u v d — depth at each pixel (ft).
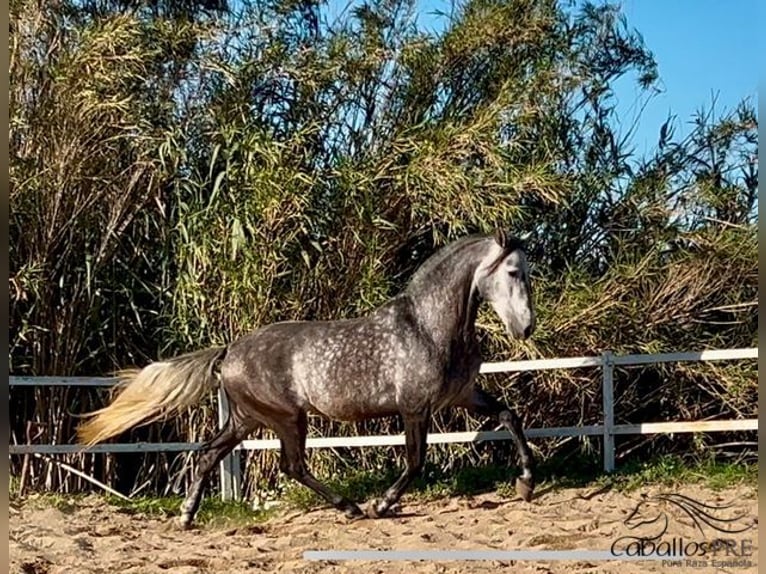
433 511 28.32
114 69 32.73
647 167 36.94
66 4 34.78
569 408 34.35
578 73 35.45
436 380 26.35
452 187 32.04
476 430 33.40
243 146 32.45
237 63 34.24
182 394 27.58
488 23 34.58
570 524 25.32
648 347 33.24
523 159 34.71
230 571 22.13
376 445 31.73
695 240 34.27
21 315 32.99
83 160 32.81
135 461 35.04
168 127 33.60
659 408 34.81
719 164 36.94
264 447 31.89
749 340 34.35
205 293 32.55
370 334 26.71
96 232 33.55
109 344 33.83
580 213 35.96
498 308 26.22
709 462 31.32
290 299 32.81
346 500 27.43
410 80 35.27
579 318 33.04
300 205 31.96
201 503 30.96
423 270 26.81
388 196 33.45
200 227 32.45
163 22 34.14
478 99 35.83
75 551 24.09
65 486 33.22
